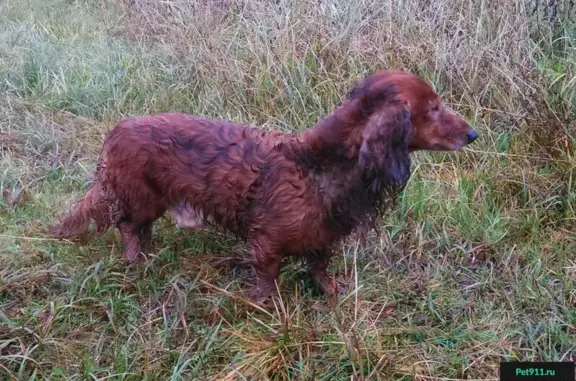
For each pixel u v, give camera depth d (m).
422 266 1.30
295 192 1.08
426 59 1.75
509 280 1.24
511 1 1.85
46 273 1.20
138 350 1.05
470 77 1.73
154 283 1.21
